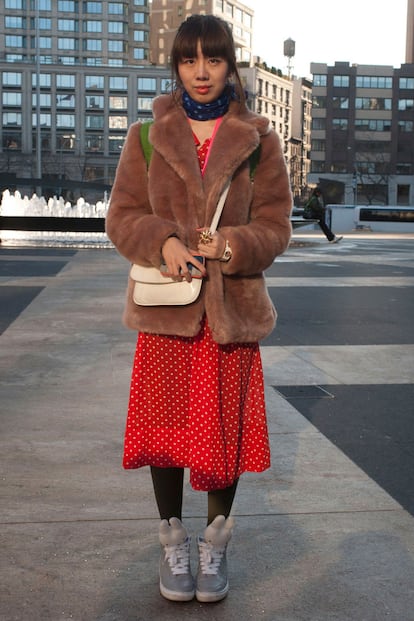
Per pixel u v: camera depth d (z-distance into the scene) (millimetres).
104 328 6484
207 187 2014
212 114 2062
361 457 3289
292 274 11836
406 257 16188
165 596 2064
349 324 6988
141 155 2113
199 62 1991
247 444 2172
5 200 27672
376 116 100812
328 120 100438
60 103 103750
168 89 2123
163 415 2092
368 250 18781
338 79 100125
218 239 1959
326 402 4215
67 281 10211
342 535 2494
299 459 3250
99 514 2623
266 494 2850
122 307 7770
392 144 100938
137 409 2100
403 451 3377
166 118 2039
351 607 2047
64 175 103688
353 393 4426
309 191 99312
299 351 5668
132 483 2924
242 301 2117
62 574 2199
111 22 114812
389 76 100375
